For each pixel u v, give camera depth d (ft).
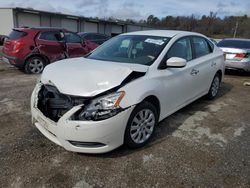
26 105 16.17
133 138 10.74
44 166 9.69
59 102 9.95
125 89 10.02
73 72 10.61
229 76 29.78
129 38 14.43
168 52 12.92
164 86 12.07
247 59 28.35
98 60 12.85
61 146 10.40
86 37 42.22
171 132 12.86
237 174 9.54
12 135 12.01
